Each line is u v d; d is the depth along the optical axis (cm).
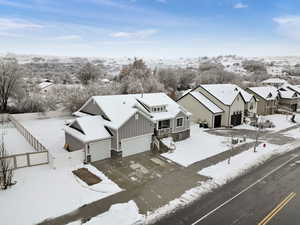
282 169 1830
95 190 1399
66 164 1688
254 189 1490
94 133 1834
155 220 1143
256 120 3438
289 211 1253
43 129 2789
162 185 1509
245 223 1145
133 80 4947
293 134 2925
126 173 1662
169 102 2641
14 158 1555
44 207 1205
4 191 1319
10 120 3247
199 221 1146
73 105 3697
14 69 3647
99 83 5172
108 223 1104
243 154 2144
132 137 1988
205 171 1745
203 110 3222
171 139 2386
